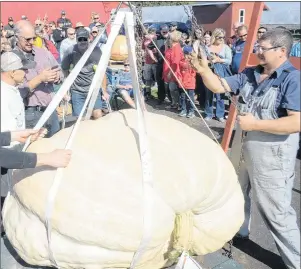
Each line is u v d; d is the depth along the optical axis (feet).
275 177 9.91
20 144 11.06
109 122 9.43
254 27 14.16
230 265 10.27
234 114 14.16
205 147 9.23
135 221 7.80
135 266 8.44
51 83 15.29
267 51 9.39
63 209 7.82
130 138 8.80
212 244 9.28
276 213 10.16
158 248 8.41
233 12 39.24
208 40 22.85
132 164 8.26
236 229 9.50
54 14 43.78
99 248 8.07
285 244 10.35
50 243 8.12
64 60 18.07
